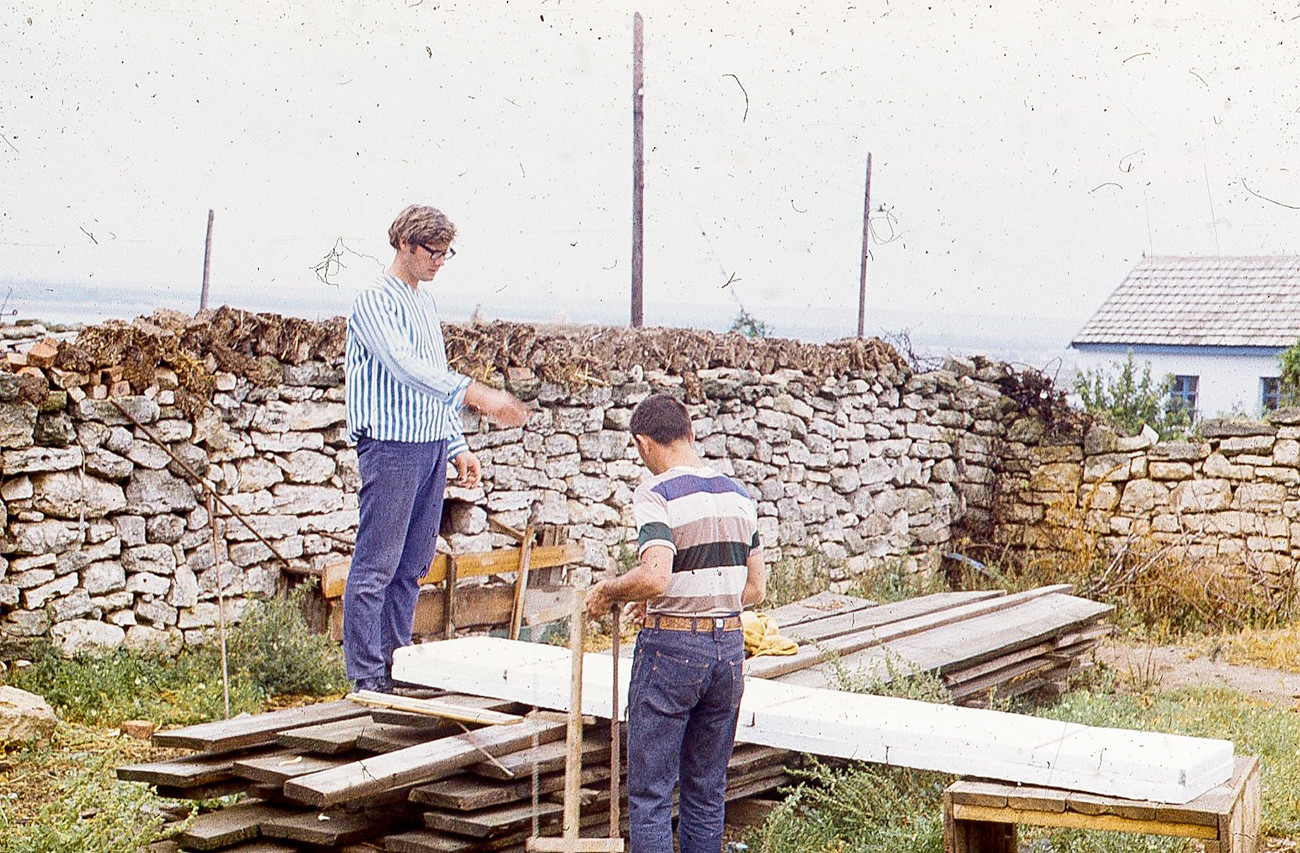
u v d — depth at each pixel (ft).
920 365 43.19
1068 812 13.94
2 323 26.48
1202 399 70.44
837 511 39.70
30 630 23.66
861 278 48.67
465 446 20.70
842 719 16.07
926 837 15.99
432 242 19.26
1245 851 14.30
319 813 15.02
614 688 13.82
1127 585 39.22
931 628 24.36
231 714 22.77
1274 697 28.30
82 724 22.15
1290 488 38.17
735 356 37.19
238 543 27.14
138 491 25.44
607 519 34.19
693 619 14.24
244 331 27.27
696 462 15.03
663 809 14.30
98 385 24.98
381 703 16.30
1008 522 42.88
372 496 19.24
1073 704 23.11
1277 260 73.97
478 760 14.97
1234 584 38.22
